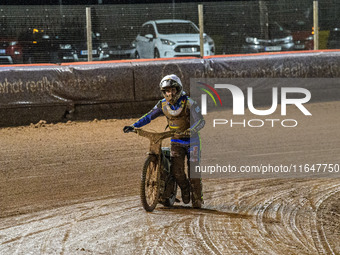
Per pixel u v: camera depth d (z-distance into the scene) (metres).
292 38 32.31
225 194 13.97
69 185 14.78
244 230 11.07
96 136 21.73
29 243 10.34
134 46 30.53
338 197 13.63
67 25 28.72
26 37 28.30
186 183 12.61
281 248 10.04
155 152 12.11
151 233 10.85
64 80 25.11
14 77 24.36
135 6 30.34
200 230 11.05
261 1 31.92
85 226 11.34
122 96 26.00
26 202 13.24
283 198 13.56
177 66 26.50
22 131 23.22
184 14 31.11
